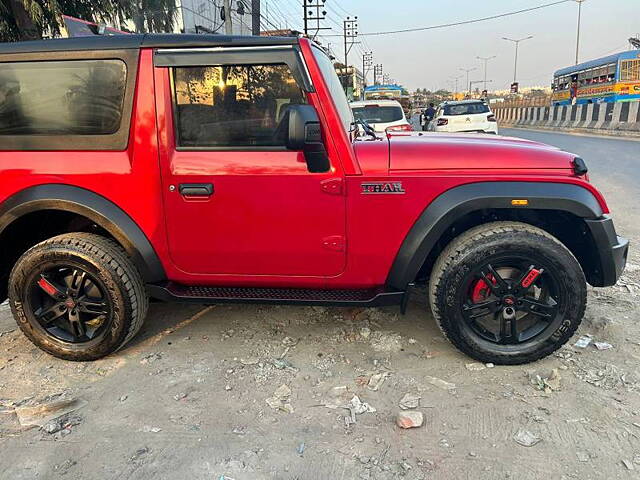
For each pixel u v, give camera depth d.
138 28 12.92
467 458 2.19
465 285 2.80
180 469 2.16
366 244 2.81
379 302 2.91
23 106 2.84
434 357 3.04
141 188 2.82
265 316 3.65
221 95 2.74
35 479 2.12
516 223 2.83
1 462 2.22
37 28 10.09
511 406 2.54
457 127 14.30
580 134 22.56
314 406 2.59
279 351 3.16
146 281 3.02
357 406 2.57
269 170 2.73
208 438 2.36
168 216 2.85
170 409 2.59
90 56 2.77
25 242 3.29
